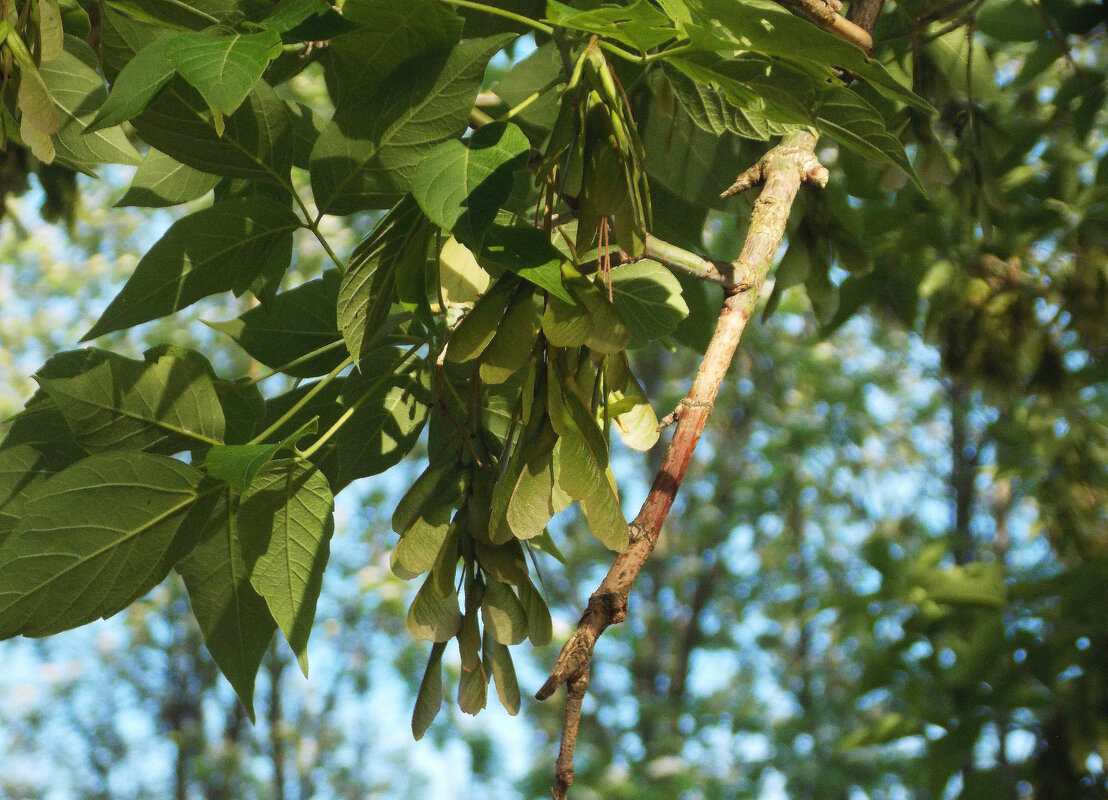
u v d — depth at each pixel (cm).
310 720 895
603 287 94
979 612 168
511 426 94
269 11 108
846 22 105
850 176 152
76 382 99
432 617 95
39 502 98
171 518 100
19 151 157
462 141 94
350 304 97
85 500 98
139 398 100
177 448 101
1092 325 165
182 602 810
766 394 743
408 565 96
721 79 97
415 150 100
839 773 621
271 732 814
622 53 95
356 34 98
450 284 101
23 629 98
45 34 100
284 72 114
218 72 93
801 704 747
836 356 668
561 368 92
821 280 127
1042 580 164
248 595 102
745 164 121
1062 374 167
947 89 138
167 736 880
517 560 96
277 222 103
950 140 155
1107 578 152
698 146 121
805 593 730
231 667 103
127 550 99
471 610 95
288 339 111
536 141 121
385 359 107
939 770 161
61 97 112
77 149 112
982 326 165
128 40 99
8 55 98
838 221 126
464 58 99
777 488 739
